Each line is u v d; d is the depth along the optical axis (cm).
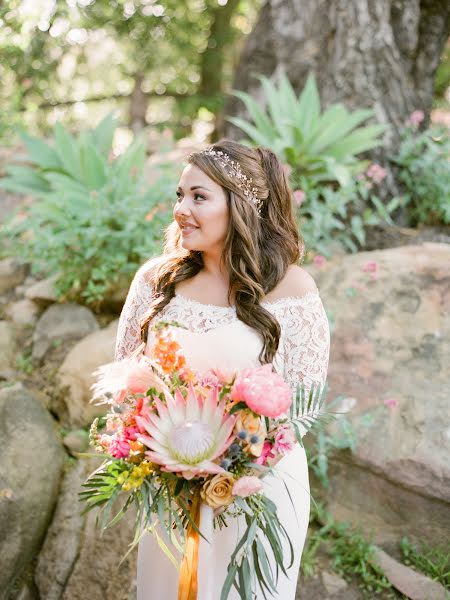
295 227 219
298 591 271
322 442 286
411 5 431
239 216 195
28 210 432
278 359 200
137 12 899
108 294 381
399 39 436
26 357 368
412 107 440
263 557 167
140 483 162
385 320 320
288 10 452
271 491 199
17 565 267
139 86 977
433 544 275
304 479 210
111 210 372
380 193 425
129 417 171
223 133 504
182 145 579
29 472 279
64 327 371
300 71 448
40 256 388
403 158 421
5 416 291
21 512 268
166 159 430
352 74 429
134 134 962
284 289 205
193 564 179
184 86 1016
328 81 437
